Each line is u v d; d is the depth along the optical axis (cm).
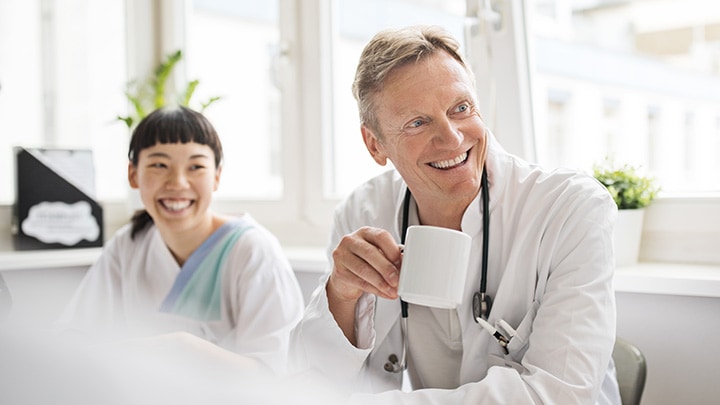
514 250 95
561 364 78
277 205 208
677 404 121
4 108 218
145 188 136
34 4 222
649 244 141
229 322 134
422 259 73
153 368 27
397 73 88
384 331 101
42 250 200
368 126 96
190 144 135
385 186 115
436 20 169
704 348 118
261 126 214
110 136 230
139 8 227
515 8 152
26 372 25
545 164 160
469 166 90
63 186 203
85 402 25
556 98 157
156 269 141
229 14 219
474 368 95
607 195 93
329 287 95
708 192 137
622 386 99
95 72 230
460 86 88
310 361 95
